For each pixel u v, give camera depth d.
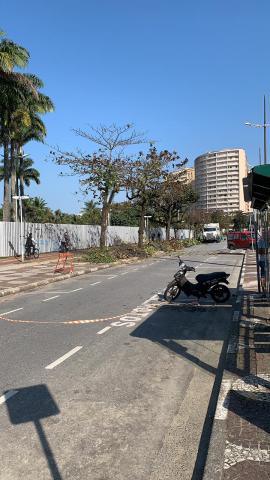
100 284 17.94
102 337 8.94
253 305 11.80
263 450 4.08
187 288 13.18
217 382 6.32
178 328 9.73
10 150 41.00
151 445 4.50
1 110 34.28
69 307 12.55
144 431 4.80
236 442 4.25
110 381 6.34
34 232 35.81
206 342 8.52
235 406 5.12
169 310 11.90
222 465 3.86
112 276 21.03
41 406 5.45
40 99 38.25
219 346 8.22
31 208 71.12
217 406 5.13
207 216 88.81
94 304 12.99
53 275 20.45
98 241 47.69
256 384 5.82
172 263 28.80
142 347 8.16
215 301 13.10
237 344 7.96
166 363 7.20
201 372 6.77
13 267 24.64
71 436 4.69
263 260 12.93
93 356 7.58
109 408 5.39
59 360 7.34
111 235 51.41
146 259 33.16
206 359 7.43
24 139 43.31
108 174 30.36
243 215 90.94
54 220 73.50
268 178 7.66
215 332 9.32
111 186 30.78
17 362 7.24
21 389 6.02
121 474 3.99
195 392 5.94
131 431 4.80
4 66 30.97
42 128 41.25
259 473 3.71
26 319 10.91
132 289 16.17
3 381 6.34
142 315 11.23
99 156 30.44
